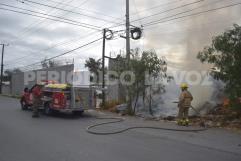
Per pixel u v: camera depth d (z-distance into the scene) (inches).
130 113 742.5
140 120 637.9
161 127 520.7
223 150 348.8
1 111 780.0
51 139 401.1
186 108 562.9
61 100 676.1
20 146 355.3
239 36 508.4
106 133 450.0
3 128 490.3
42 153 321.4
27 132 454.6
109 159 299.4
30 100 795.4
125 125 548.4
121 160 296.5
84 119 642.8
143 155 318.3
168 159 303.4
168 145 372.2
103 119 644.7
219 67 536.1
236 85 516.7
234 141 403.2
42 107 725.9
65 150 336.2
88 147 354.0
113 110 822.5
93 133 452.1
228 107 608.7
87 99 711.1
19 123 554.9
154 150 343.3
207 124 550.3
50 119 633.0
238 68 505.0
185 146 367.9
